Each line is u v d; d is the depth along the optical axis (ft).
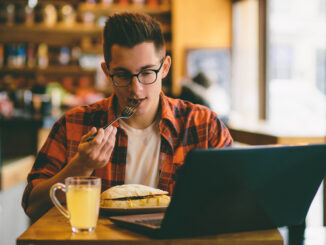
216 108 15.67
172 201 2.97
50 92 18.60
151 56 4.33
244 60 20.65
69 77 22.57
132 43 4.26
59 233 3.29
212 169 2.93
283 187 3.33
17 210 10.78
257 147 3.03
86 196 3.33
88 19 22.07
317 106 22.71
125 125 5.12
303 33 22.81
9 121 13.98
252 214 3.33
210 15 21.97
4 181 9.79
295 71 22.84
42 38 22.66
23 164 11.54
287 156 3.18
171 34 22.38
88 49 22.20
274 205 3.37
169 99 5.46
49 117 14.70
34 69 22.09
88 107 5.45
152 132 5.13
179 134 5.26
